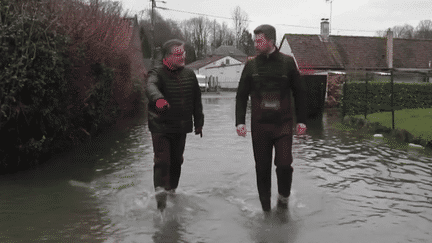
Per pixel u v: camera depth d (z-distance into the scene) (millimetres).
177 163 3963
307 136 8250
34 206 3635
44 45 5125
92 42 6688
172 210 3555
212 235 2986
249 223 3242
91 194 4047
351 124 10180
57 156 5945
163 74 3684
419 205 3686
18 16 4660
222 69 58125
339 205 3688
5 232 2994
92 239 2887
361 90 12773
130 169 5148
